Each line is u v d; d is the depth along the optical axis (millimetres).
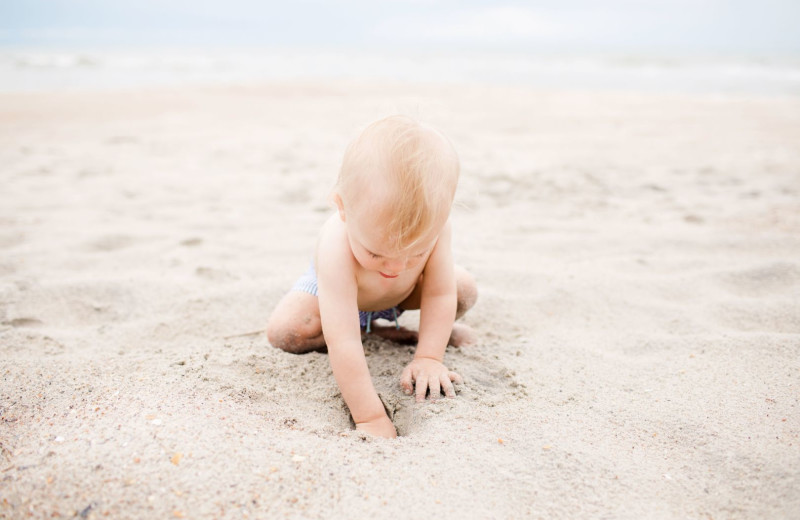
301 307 2266
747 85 15367
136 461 1458
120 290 2930
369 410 1870
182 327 2562
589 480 1537
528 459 1617
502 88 14000
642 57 28109
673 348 2312
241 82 14930
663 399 1932
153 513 1322
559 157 6539
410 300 2359
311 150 6930
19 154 6516
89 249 3641
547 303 2820
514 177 5590
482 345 2410
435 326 2135
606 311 2730
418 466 1575
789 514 1406
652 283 2996
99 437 1553
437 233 1712
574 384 2062
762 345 2230
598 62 24828
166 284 3012
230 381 1956
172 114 9500
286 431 1695
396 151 1655
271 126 8531
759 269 3035
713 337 2352
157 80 15414
